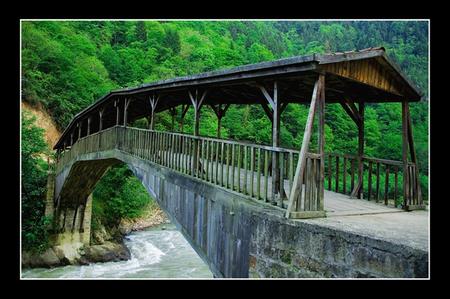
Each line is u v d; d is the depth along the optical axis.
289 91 10.09
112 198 31.27
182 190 10.55
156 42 55.06
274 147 7.11
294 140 31.38
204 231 9.16
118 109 17.14
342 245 5.32
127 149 15.50
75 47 40.84
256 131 36.56
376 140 33.47
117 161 19.66
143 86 13.38
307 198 6.56
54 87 36.00
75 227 26.20
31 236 23.56
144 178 13.54
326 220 6.37
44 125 34.00
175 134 11.32
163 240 30.23
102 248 25.94
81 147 21.91
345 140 33.84
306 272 5.80
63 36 40.66
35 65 34.56
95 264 24.48
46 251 24.14
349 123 35.22
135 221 34.28
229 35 70.06
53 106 35.94
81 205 26.44
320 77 6.73
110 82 41.94
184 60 53.19
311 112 6.62
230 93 12.09
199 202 9.55
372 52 7.59
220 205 8.49
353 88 9.34
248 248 7.21
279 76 7.29
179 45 56.38
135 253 26.66
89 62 40.56
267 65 7.16
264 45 65.00
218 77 8.88
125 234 31.38
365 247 5.01
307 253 5.82
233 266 7.70
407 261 4.54
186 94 13.43
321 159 6.75
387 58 8.06
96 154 19.09
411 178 9.39
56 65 36.81
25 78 32.97
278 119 7.33
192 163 10.17
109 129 17.69
